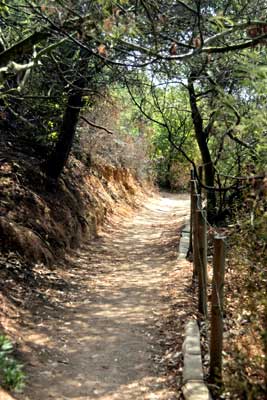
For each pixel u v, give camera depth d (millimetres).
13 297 6055
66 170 11758
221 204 9672
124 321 6004
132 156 20375
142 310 6461
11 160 9484
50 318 5859
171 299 6832
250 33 3666
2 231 7234
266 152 4336
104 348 5145
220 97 4137
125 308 6527
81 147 13719
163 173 31031
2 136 10625
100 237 11531
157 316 6195
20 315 5668
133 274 8539
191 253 9453
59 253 8516
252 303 4113
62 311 6207
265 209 4309
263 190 3732
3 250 7074
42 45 6383
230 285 5816
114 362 4809
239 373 3760
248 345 4102
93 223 11516
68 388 4203
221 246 4238
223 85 5281
